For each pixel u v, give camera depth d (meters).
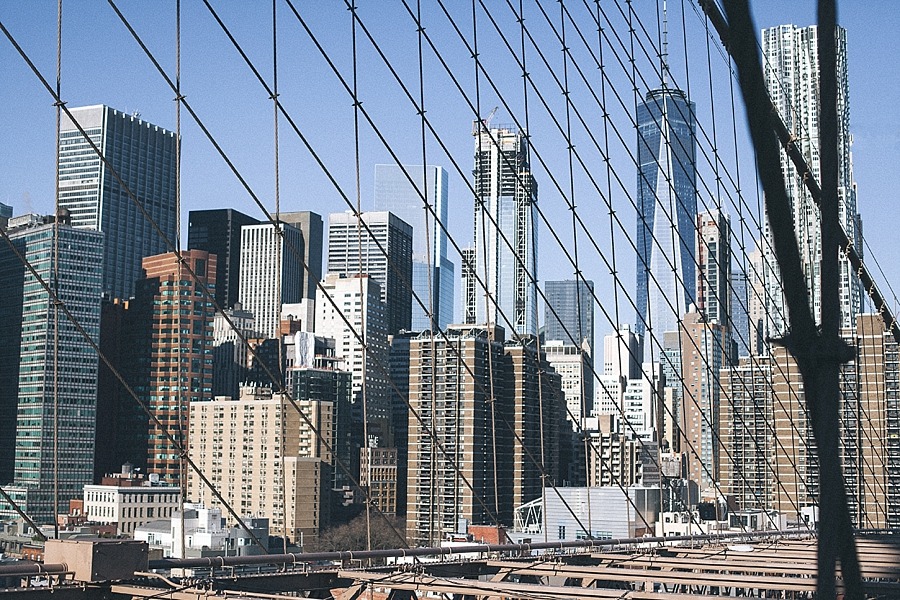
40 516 148.88
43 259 172.00
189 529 94.12
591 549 24.44
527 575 19.25
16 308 173.38
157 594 13.45
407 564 18.47
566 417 124.81
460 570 19.28
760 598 16.50
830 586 2.40
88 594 13.74
